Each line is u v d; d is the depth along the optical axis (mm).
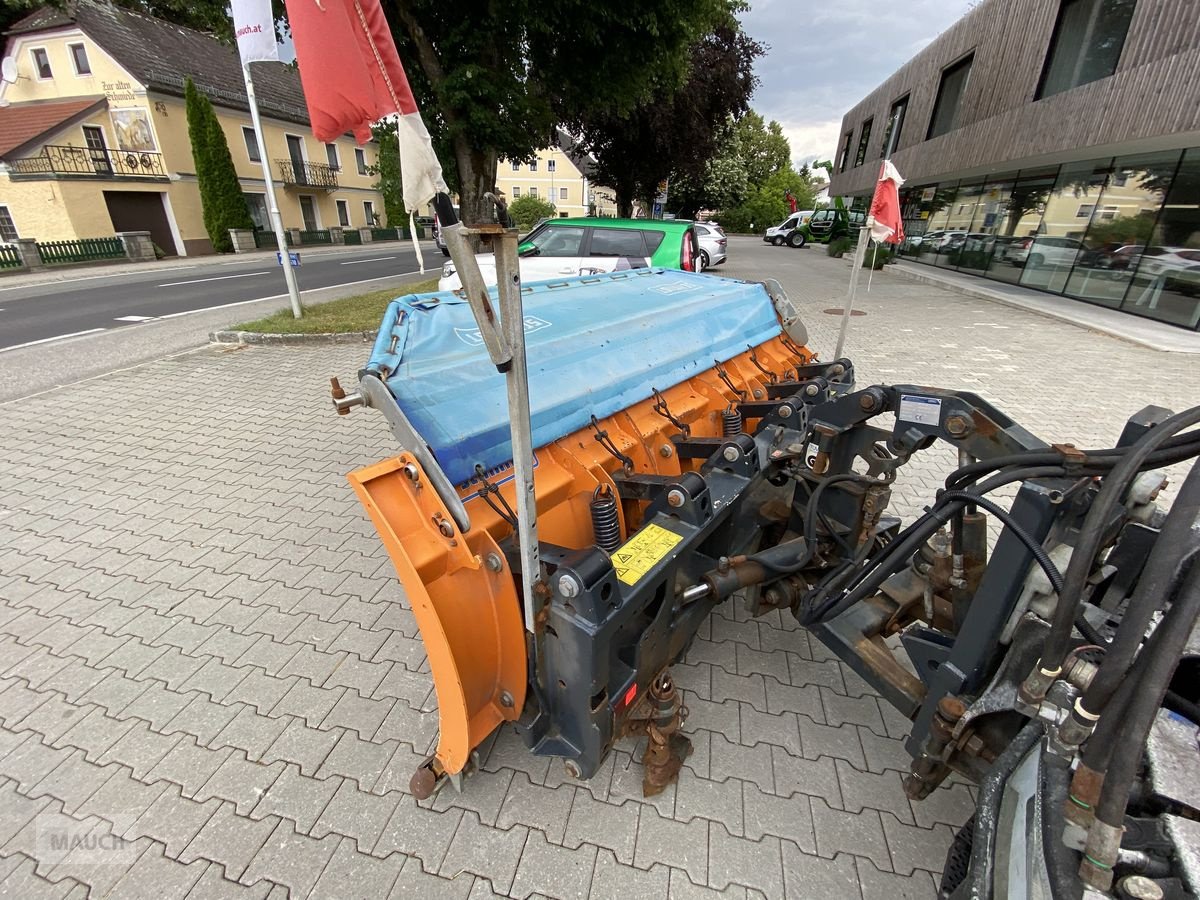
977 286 15031
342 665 2789
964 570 2195
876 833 2068
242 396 6324
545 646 1819
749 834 2051
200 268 19609
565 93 12391
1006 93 13734
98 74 22609
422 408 1847
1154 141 9648
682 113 19828
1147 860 1157
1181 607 1006
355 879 1907
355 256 24234
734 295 3920
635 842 2018
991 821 1497
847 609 2186
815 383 3143
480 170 11406
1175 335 9359
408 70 10641
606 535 2100
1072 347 9055
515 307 1348
